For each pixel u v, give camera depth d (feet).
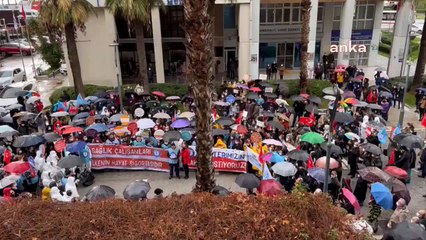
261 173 46.65
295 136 55.88
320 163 42.47
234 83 86.94
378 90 78.23
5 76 109.60
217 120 58.13
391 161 48.34
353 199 35.17
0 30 169.68
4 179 40.81
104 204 23.39
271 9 114.93
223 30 114.62
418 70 88.89
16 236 20.79
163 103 71.56
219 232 20.26
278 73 113.91
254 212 21.52
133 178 52.34
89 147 53.16
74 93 85.97
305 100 69.41
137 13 77.00
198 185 34.37
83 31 89.25
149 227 20.98
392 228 25.98
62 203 24.13
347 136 51.60
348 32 103.09
